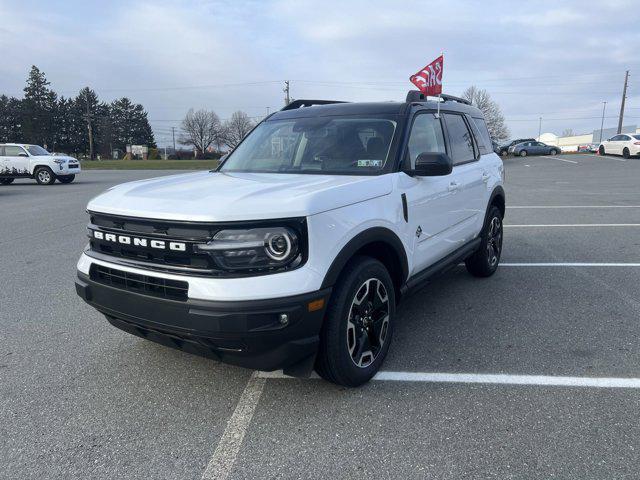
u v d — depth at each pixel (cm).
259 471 252
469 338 413
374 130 397
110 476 250
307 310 278
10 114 8819
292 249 275
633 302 496
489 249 584
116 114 10812
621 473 245
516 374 349
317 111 451
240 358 284
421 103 439
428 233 410
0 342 417
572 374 348
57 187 2011
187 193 309
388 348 360
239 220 268
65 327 450
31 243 833
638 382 335
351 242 306
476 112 584
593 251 725
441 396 322
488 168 555
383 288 345
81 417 304
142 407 314
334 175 366
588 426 285
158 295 284
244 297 265
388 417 298
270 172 396
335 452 266
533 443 270
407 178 374
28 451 271
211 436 283
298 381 345
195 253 273
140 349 401
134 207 298
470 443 271
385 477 246
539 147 4547
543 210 1184
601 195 1495
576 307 484
